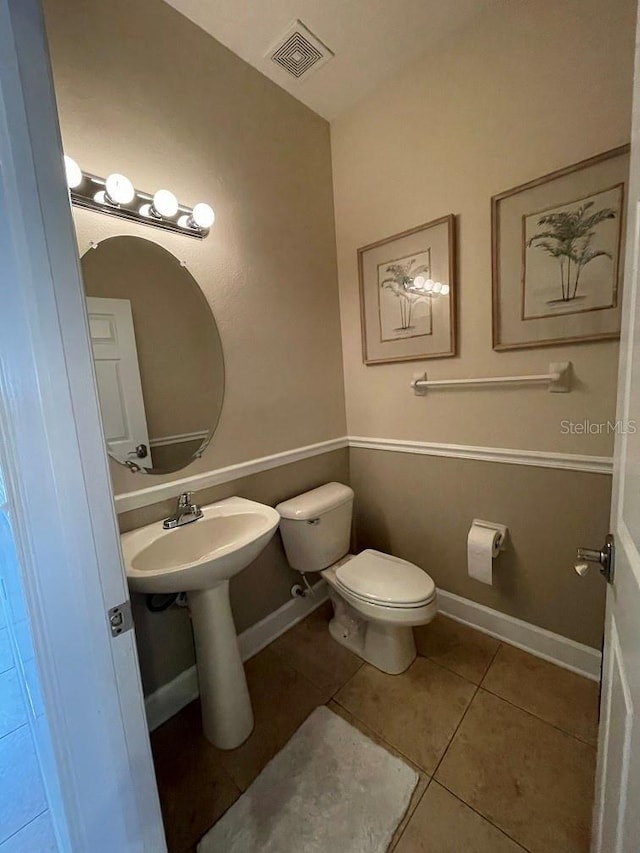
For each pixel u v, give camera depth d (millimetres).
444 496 1754
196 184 1361
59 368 515
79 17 1070
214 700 1239
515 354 1435
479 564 1514
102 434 560
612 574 691
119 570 585
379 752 1192
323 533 1684
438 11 1312
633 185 582
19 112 468
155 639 1342
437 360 1661
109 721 589
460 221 1493
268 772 1154
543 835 961
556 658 1507
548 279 1312
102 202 1132
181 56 1296
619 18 1090
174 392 1357
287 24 1334
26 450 498
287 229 1699
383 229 1743
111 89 1142
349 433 2094
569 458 1372
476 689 1412
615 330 1209
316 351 1883
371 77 1592
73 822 575
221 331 1482
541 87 1244
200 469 1447
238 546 1106
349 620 1698
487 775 1110
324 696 1423
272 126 1602
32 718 619
